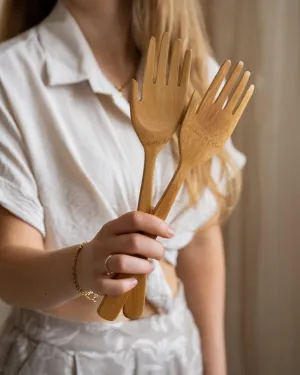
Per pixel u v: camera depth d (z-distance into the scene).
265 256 1.31
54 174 0.80
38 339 0.81
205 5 1.28
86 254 0.64
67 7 0.88
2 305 1.25
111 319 0.62
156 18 0.91
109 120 0.83
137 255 0.62
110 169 0.81
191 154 0.62
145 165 0.62
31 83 0.81
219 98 0.63
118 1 0.88
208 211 0.92
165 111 0.62
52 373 0.80
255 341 1.34
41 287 0.70
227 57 1.28
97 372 0.79
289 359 1.32
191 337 0.91
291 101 1.25
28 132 0.79
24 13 0.99
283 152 1.27
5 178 0.77
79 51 0.84
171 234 0.61
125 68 0.90
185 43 0.93
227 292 1.35
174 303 0.88
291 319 1.31
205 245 1.01
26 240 0.78
